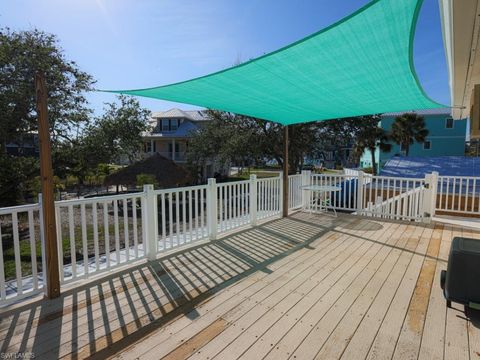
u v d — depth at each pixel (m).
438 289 2.94
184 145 24.97
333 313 2.51
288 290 2.94
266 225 5.52
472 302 2.35
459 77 4.65
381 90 3.97
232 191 5.08
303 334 2.22
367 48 2.63
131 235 7.55
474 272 2.34
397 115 23.19
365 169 26.81
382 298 2.76
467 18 2.62
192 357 1.97
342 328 2.29
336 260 3.75
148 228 3.71
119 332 2.26
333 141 16.14
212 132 17.34
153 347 2.08
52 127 10.56
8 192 9.96
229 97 4.41
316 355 1.98
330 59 2.88
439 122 23.84
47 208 2.72
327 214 6.46
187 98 4.55
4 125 8.93
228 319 2.43
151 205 3.73
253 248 4.23
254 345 2.09
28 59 9.30
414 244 4.39
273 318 2.44
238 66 3.06
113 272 3.38
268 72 3.27
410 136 21.30
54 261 2.77
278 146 14.99
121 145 13.88
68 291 2.92
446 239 4.62
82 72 11.30
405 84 3.68
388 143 22.14
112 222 9.14
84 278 3.12
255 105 4.99
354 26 2.21
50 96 10.16
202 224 4.50
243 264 3.62
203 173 21.48
